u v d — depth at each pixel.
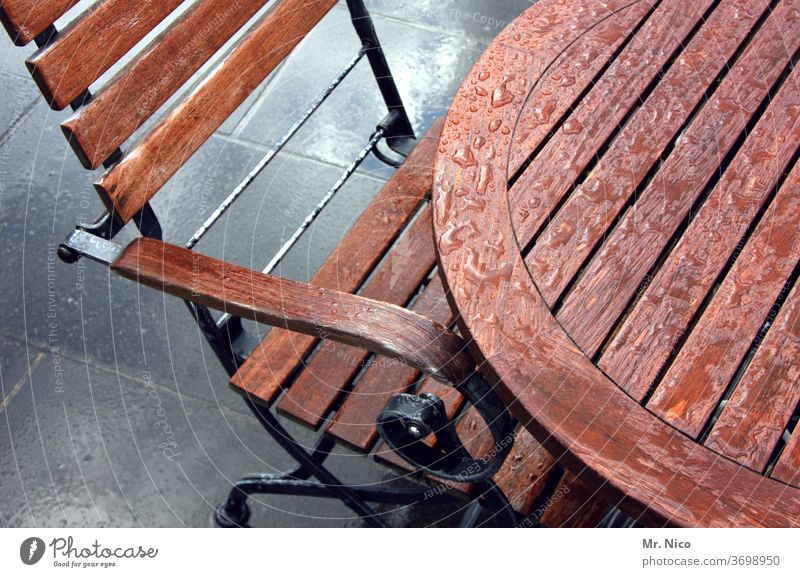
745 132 1.61
